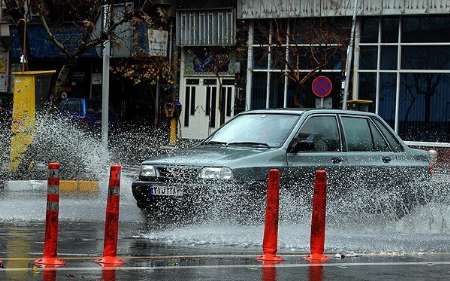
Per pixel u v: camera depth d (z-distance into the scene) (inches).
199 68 3125.0
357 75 2797.7
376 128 1087.6
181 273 675.4
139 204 975.6
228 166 933.2
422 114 2721.5
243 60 3024.1
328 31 2790.4
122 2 2610.7
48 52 3289.9
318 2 2837.1
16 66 3481.8
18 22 2199.8
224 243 862.5
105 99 1939.0
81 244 840.3
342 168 1016.9
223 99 3080.7
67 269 676.1
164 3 3105.3
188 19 3122.5
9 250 781.3
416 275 697.6
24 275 643.5
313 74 2785.4
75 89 3356.3
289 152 986.1
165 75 3090.6
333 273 693.9
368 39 2792.8
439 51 2699.3
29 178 1578.5
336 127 1046.4
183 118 3149.6
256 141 1016.9
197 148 1029.8
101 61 3287.4
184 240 879.7
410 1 2709.2
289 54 2878.9
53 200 695.7
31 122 1606.8
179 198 944.9
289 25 2910.9
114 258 716.7
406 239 951.0
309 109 1063.6
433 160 1149.1
